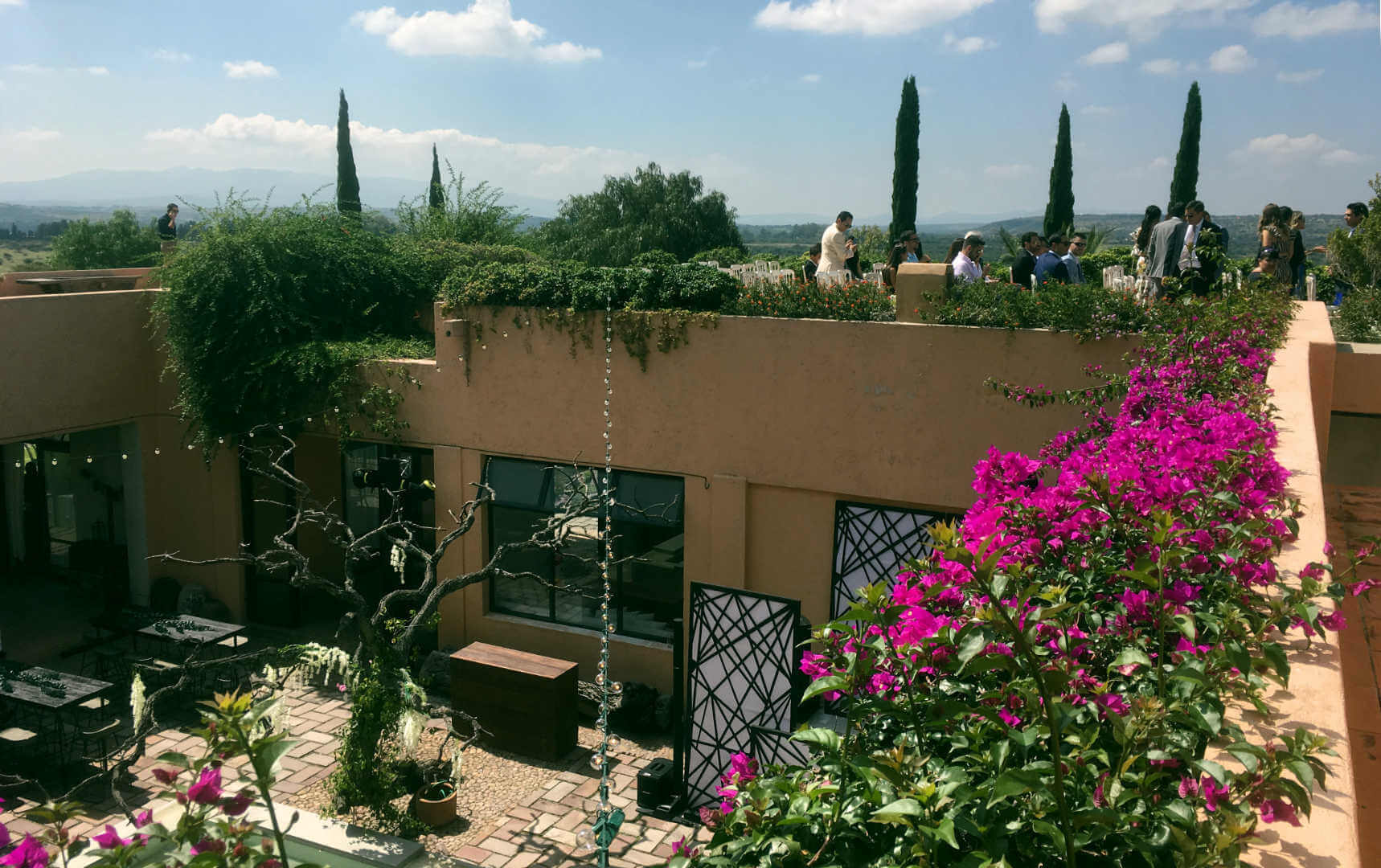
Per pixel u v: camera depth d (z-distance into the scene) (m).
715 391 13.66
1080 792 2.07
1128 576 2.77
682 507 14.18
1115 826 1.87
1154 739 2.10
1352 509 5.39
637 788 12.16
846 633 2.53
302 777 12.38
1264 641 2.50
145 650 15.81
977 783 2.26
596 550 14.85
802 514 13.52
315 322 16.48
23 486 19.06
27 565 19.27
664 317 13.72
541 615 15.41
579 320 14.24
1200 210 11.62
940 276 12.35
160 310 16.11
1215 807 1.90
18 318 15.23
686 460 13.99
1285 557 3.11
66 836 2.79
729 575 13.93
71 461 18.41
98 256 60.25
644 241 48.84
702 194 51.06
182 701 14.26
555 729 12.87
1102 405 11.19
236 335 15.67
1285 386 5.78
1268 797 1.88
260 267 15.78
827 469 13.13
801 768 2.69
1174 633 2.81
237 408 15.67
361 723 10.79
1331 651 2.51
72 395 16.08
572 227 51.69
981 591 2.20
